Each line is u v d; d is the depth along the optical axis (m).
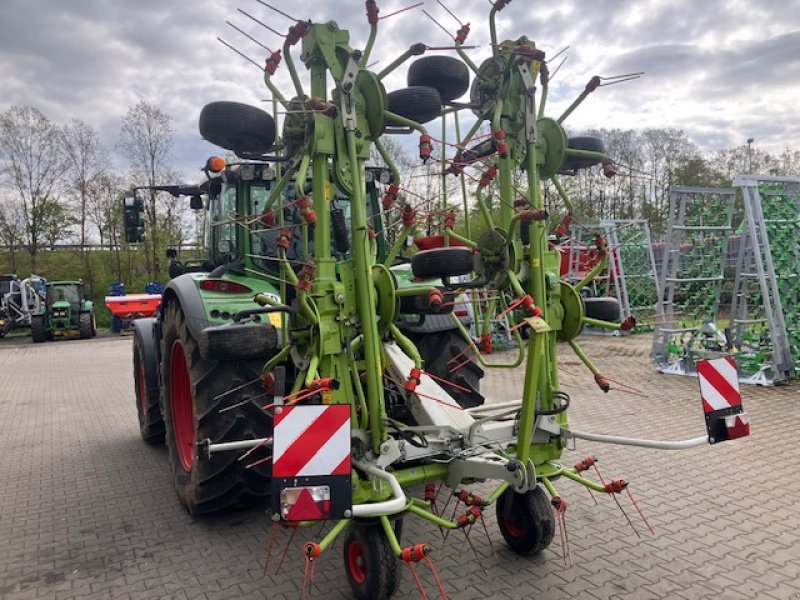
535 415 2.98
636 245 11.81
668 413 5.89
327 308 2.70
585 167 3.44
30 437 6.16
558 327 3.08
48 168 26.53
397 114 2.89
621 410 6.06
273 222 3.63
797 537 3.18
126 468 4.95
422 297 2.90
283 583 2.93
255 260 4.18
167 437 4.24
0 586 3.00
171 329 4.02
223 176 4.22
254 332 2.85
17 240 26.58
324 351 2.67
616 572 2.88
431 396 3.07
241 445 2.82
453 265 2.69
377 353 2.71
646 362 9.00
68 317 18.34
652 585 2.75
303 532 3.53
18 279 20.25
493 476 2.71
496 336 10.08
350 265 2.79
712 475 4.14
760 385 6.94
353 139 2.71
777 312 6.95
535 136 3.08
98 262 28.89
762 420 5.46
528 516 2.96
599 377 3.03
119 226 27.42
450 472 2.93
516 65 3.08
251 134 2.77
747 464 4.33
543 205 3.38
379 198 4.66
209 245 4.93
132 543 3.46
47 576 3.09
